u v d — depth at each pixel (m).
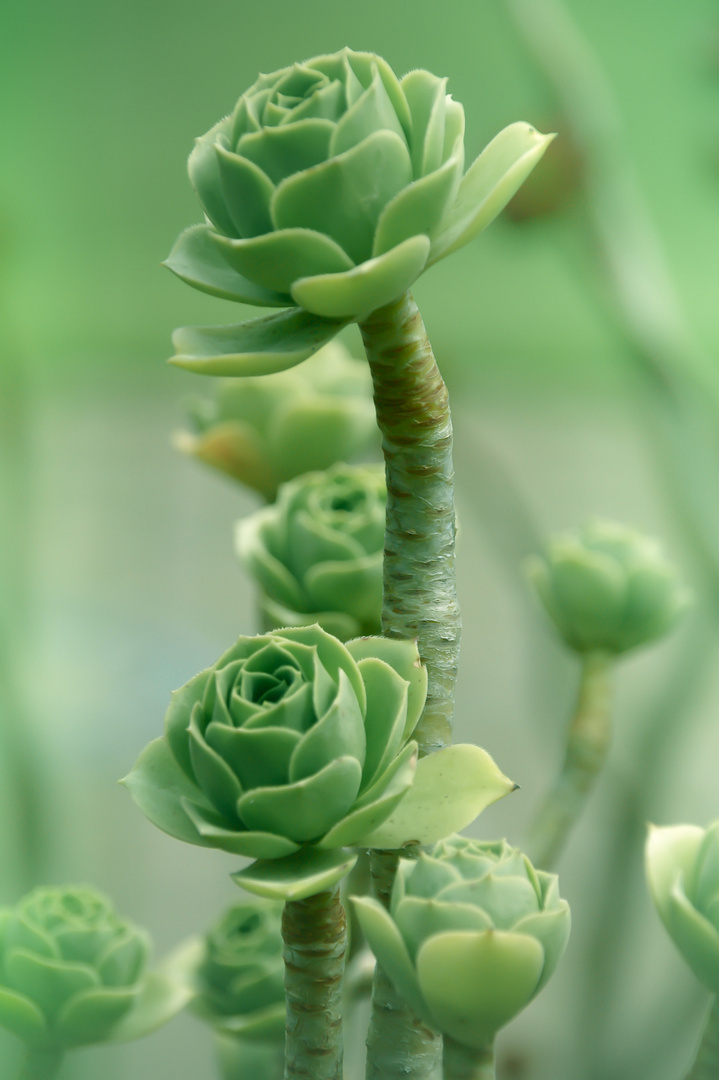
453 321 3.06
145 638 1.54
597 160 1.05
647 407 1.06
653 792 1.04
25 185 2.36
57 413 2.44
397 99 0.67
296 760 0.66
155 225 2.61
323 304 0.66
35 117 2.36
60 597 1.63
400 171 0.66
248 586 2.10
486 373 2.91
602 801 1.21
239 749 0.66
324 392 0.94
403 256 0.65
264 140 0.66
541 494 2.39
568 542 0.84
